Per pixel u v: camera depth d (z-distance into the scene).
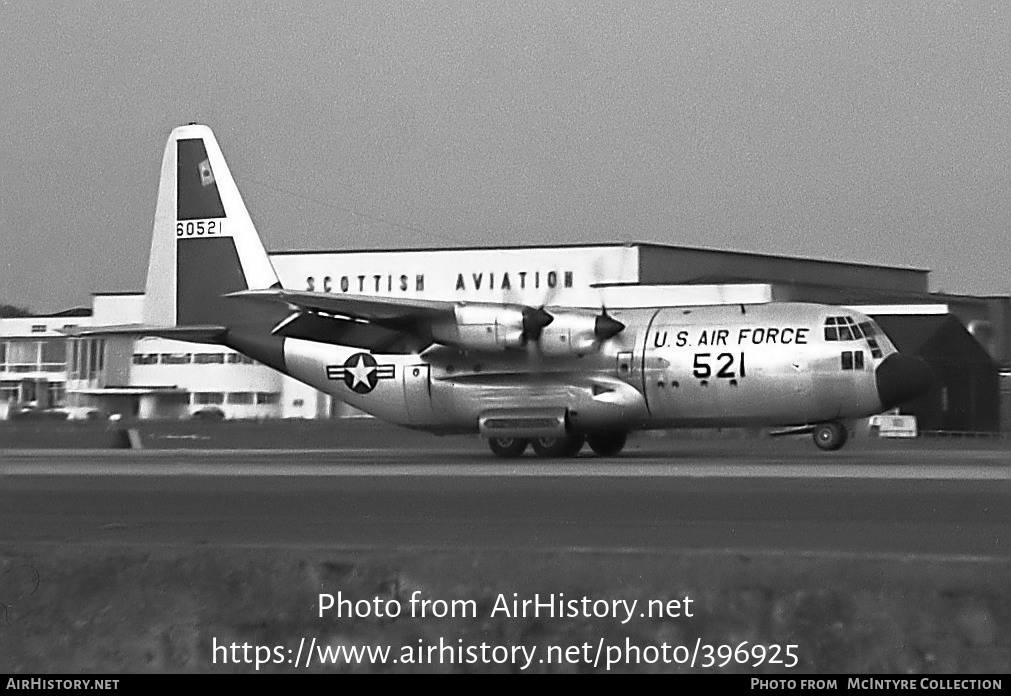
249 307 147.12
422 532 64.88
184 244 149.75
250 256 147.50
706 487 87.50
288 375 147.12
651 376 130.12
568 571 51.41
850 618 46.34
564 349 131.88
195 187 149.50
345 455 143.50
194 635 49.97
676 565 51.28
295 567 52.84
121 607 51.81
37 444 181.00
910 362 126.00
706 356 128.62
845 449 148.25
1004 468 105.62
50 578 53.34
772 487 87.00
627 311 135.88
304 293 126.75
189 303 149.38
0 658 49.38
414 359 139.38
